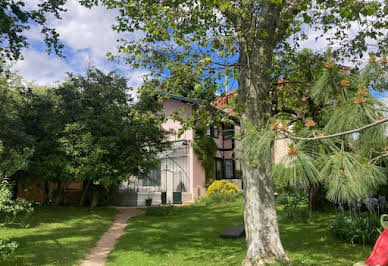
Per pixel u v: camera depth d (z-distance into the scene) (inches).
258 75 286.0
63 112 718.5
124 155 672.4
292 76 343.9
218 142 1032.2
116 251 361.4
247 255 271.9
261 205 271.3
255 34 284.7
